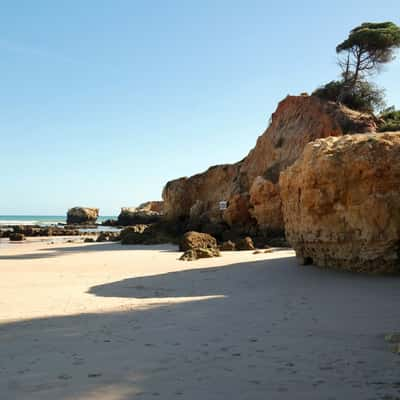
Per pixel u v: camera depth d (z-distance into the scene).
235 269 15.46
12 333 6.77
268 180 33.66
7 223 109.88
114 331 6.77
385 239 12.03
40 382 4.41
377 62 40.56
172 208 52.09
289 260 16.39
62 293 11.31
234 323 7.17
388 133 13.19
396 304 8.31
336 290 10.28
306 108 39.50
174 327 6.97
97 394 4.05
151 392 4.07
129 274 15.62
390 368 4.66
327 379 4.34
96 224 94.56
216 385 4.23
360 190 12.40
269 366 4.81
